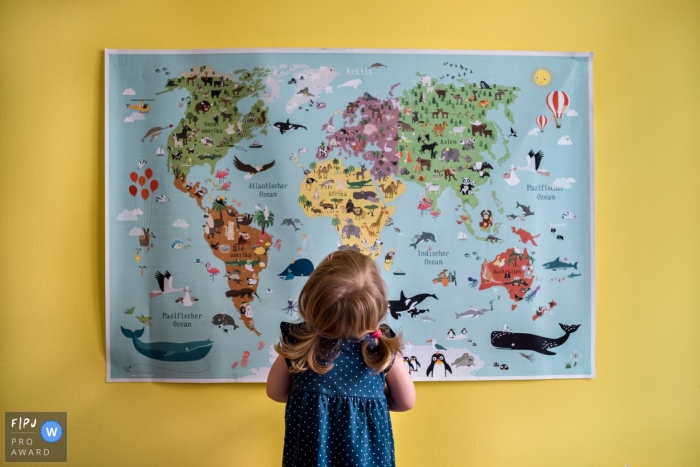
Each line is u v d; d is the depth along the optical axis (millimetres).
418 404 1427
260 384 1412
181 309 1396
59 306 1406
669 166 1447
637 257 1446
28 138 1407
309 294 1084
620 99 1449
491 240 1428
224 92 1404
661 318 1447
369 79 1414
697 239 1440
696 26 1449
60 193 1411
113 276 1395
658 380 1446
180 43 1416
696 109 1447
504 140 1432
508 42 1442
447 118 1425
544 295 1435
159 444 1401
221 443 1407
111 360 1396
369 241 1412
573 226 1438
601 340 1442
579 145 1438
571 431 1438
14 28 1407
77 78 1414
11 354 1397
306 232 1407
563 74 1438
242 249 1401
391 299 1412
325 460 1034
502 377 1426
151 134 1401
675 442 1441
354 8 1428
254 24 1420
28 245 1404
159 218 1398
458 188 1424
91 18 1415
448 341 1420
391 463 1097
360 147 1413
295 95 1409
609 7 1448
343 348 1090
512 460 1435
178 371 1398
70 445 1396
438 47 1437
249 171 1404
